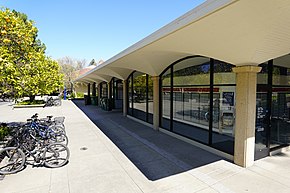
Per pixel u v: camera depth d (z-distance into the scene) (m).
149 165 5.36
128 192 4.01
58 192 4.00
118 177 4.66
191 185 4.27
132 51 6.70
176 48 5.60
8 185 4.25
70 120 12.51
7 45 5.82
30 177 4.62
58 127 7.82
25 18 12.36
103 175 4.75
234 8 3.05
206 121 8.22
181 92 8.90
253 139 5.20
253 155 5.26
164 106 9.58
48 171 4.94
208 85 6.80
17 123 11.30
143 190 4.08
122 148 6.84
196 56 7.20
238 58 4.78
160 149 6.73
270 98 5.79
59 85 15.71
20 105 20.02
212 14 3.28
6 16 5.51
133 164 5.43
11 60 5.59
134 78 12.84
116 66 10.95
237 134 5.26
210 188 4.14
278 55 4.89
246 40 4.02
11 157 4.94
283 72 6.84
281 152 6.20
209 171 4.95
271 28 3.57
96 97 22.72
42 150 5.52
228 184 4.29
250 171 4.90
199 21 3.60
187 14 3.70
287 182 4.36
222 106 7.59
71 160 5.69
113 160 5.72
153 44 5.47
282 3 2.86
